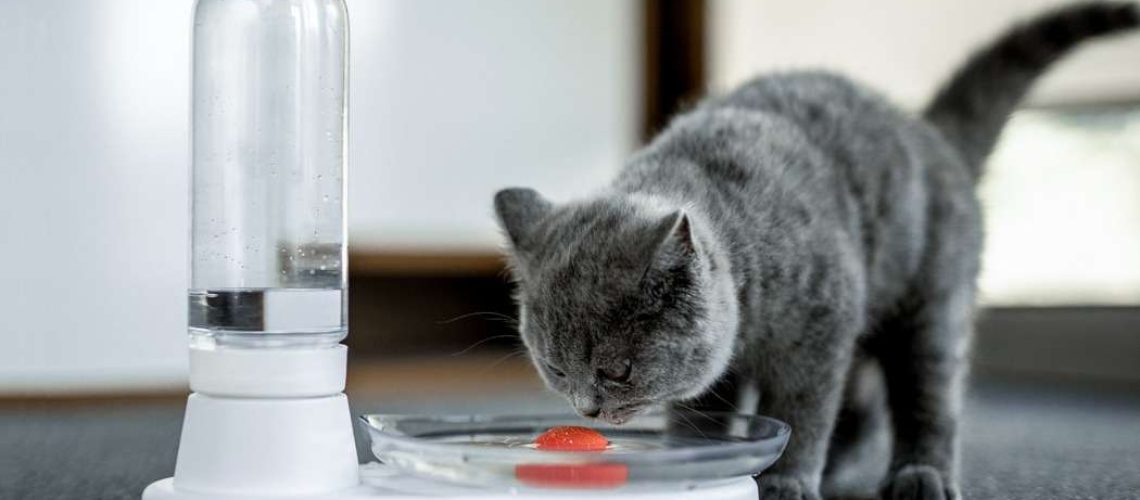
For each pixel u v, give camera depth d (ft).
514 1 7.04
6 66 5.74
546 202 3.55
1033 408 5.30
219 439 2.83
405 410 5.15
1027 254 6.71
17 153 5.78
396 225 6.83
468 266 6.98
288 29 3.10
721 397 3.51
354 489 2.89
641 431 3.50
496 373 6.51
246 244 3.05
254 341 2.90
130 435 4.70
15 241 5.80
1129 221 6.48
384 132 6.79
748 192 3.40
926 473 3.53
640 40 7.35
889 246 3.57
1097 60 6.38
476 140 7.00
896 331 3.68
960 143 4.16
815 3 7.19
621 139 7.36
